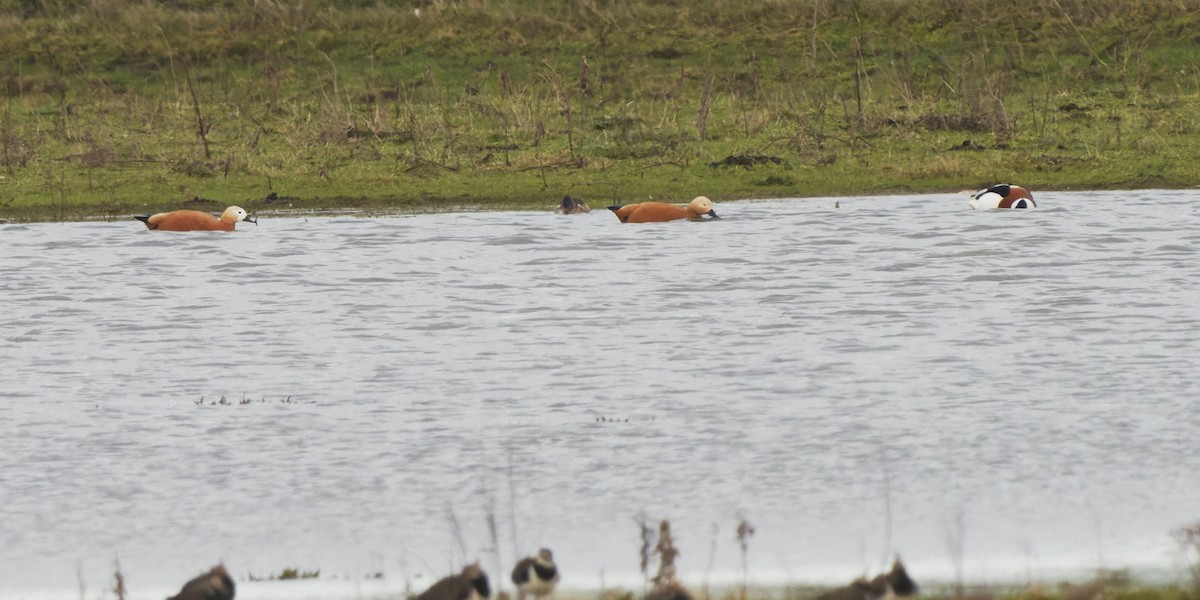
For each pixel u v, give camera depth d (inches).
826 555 1445.6
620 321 2440.9
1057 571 1389.0
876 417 1886.1
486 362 2188.7
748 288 2679.6
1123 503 1572.3
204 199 3543.3
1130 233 3134.8
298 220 3373.5
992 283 2706.7
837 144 3890.3
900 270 2819.9
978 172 3713.1
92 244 3117.6
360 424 1882.4
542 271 2844.5
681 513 1565.0
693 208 3302.2
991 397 1971.0
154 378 2114.9
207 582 1290.6
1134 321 2395.4
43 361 2210.9
